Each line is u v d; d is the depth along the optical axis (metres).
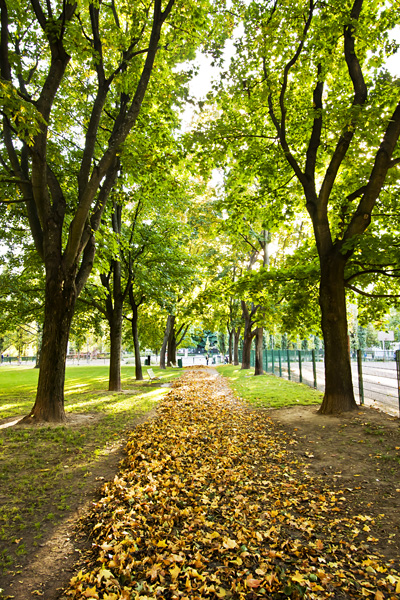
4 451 6.58
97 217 10.42
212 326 34.88
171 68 11.10
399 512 4.24
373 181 8.95
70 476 5.54
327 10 8.86
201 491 5.04
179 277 20.80
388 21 9.18
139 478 5.28
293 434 8.00
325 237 9.90
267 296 14.16
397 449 6.21
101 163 8.78
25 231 15.43
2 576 3.19
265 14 9.45
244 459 6.49
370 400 11.58
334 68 10.43
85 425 8.80
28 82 10.07
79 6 8.48
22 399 13.70
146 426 8.76
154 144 11.79
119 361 16.81
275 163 12.30
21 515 4.30
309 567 3.22
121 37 10.07
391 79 8.62
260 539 3.69
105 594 2.77
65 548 3.66
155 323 34.19
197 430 8.57
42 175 8.59
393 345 42.84
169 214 20.78
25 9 9.34
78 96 12.31
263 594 2.87
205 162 11.59
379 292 12.52
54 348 9.02
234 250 26.14
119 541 3.59
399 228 11.74
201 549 3.52
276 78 10.52
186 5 9.64
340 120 8.02
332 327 9.53
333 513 4.36
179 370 33.75
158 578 3.05
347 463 5.95
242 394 14.66
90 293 16.88
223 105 11.35
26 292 16.81
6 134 9.38
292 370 19.84
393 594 2.88
